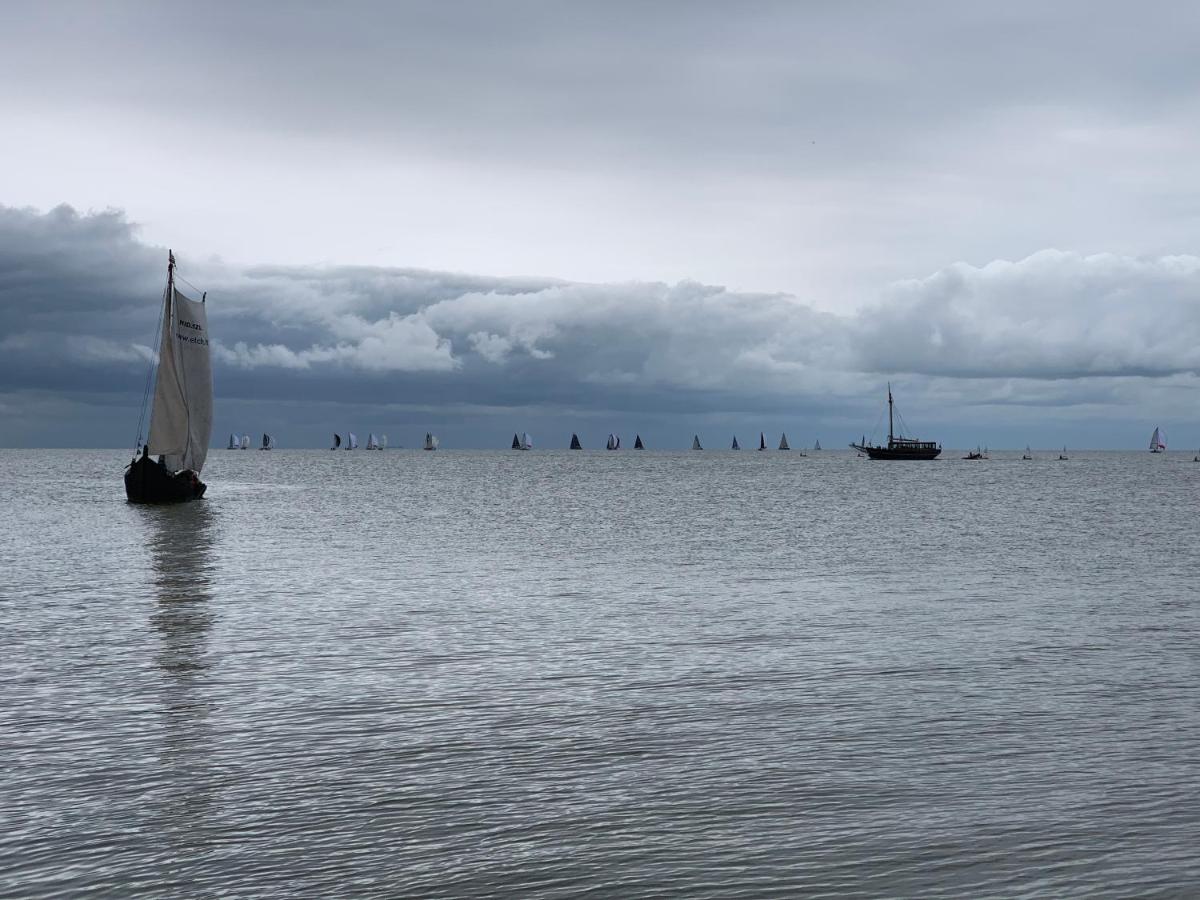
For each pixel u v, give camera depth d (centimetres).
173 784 1514
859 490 12550
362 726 1816
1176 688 2073
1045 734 1747
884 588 3650
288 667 2295
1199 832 1310
